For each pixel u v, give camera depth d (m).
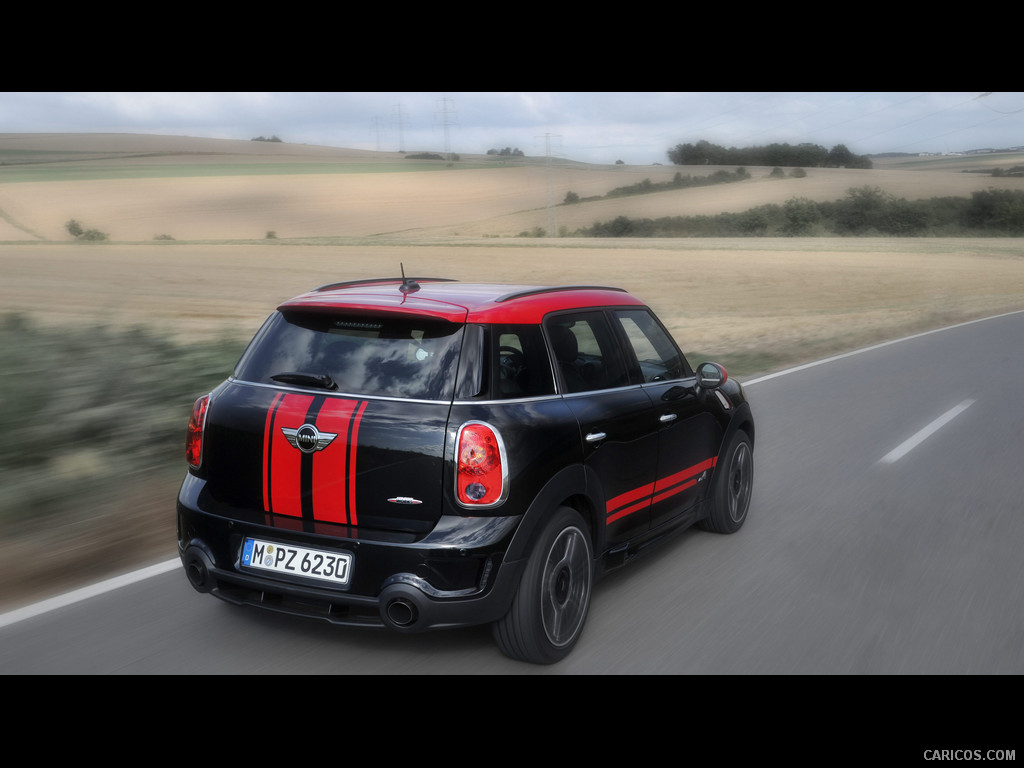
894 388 12.62
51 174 112.75
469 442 3.53
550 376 3.99
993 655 4.11
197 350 10.01
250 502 3.81
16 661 3.76
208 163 130.62
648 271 49.31
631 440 4.38
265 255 58.28
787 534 5.93
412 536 3.53
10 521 5.54
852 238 93.50
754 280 45.38
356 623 3.61
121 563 5.02
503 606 3.62
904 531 6.03
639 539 4.75
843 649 4.14
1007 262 62.69
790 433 9.34
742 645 4.16
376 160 147.12
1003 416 10.45
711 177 126.38
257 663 3.81
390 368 3.70
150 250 62.75
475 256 58.62
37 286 36.75
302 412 3.69
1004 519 6.35
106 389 7.80
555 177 128.00
